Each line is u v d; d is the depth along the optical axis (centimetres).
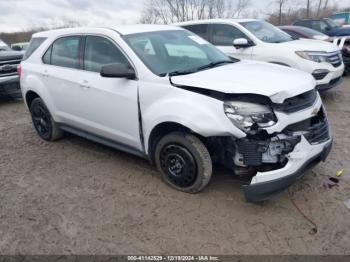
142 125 376
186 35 460
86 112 442
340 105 691
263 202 352
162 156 377
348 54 951
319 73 654
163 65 380
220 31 762
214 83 327
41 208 362
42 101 517
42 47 507
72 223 334
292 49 671
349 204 342
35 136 586
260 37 723
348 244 290
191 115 326
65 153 503
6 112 771
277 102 307
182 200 361
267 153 317
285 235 304
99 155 489
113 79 398
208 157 344
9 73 803
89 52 434
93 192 389
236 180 392
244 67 389
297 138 318
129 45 392
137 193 380
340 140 503
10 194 394
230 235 307
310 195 360
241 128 306
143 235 313
